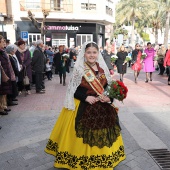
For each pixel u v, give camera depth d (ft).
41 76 28.43
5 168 11.44
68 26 86.84
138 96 26.99
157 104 23.34
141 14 133.59
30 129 16.33
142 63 37.83
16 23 81.25
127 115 19.52
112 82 9.95
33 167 11.53
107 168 9.66
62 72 34.60
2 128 16.46
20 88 26.81
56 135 10.69
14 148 13.43
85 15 84.69
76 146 9.74
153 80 39.91
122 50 36.09
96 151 9.61
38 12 80.79
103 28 98.02
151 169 11.44
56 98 25.77
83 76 9.89
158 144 14.10
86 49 9.90
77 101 10.09
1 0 74.79
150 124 17.52
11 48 22.09
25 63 25.50
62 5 83.05
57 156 10.07
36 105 22.70
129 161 12.10
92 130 9.69
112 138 9.98
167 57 35.70
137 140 14.58
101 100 9.89
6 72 19.10
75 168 9.71
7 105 22.36
